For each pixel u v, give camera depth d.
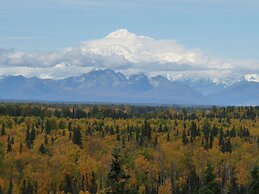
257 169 99.19
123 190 70.12
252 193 98.44
